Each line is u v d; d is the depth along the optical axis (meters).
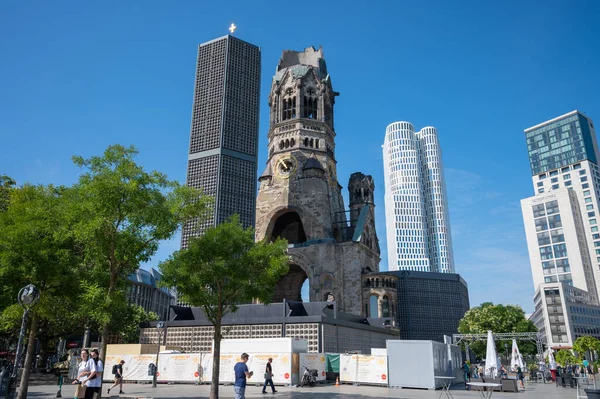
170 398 29.80
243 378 21.62
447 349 46.06
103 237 27.58
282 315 57.31
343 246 94.62
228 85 141.12
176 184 31.20
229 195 127.12
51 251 29.11
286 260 32.91
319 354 45.88
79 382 20.78
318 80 119.38
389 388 40.16
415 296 132.62
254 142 138.50
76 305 35.44
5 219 31.56
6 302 31.12
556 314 156.12
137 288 161.62
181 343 60.53
